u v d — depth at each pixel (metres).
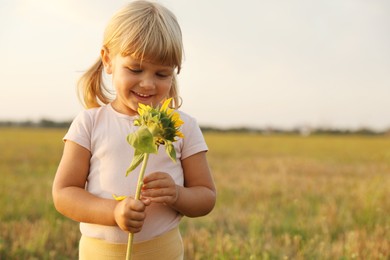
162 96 2.01
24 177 9.97
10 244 4.43
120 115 2.12
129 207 1.70
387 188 7.68
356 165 15.66
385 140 47.16
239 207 6.72
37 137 33.84
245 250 4.09
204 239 4.48
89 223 2.00
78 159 2.08
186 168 2.19
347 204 6.75
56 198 2.01
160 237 2.05
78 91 2.45
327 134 66.38
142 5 2.02
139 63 1.93
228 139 41.28
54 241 4.55
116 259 2.01
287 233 4.89
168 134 1.56
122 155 2.05
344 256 4.04
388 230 5.05
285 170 13.12
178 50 1.99
